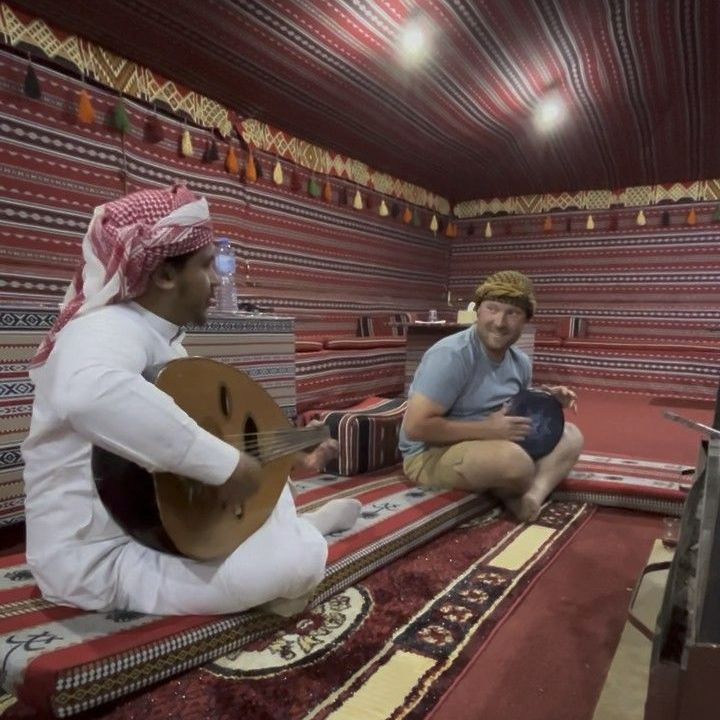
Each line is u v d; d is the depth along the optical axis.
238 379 1.45
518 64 3.75
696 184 5.61
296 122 4.06
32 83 2.51
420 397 2.30
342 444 2.71
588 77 3.98
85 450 1.25
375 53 3.46
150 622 1.31
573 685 1.28
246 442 1.39
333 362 4.28
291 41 3.20
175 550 1.27
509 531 2.22
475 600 1.65
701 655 0.72
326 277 4.74
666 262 5.80
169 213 1.24
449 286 6.81
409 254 5.94
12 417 2.09
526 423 2.28
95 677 1.15
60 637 1.24
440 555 1.98
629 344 5.77
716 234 5.55
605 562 1.95
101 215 1.24
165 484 1.21
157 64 3.06
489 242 6.61
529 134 5.04
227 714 1.16
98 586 1.31
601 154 5.37
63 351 1.16
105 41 2.79
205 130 3.46
